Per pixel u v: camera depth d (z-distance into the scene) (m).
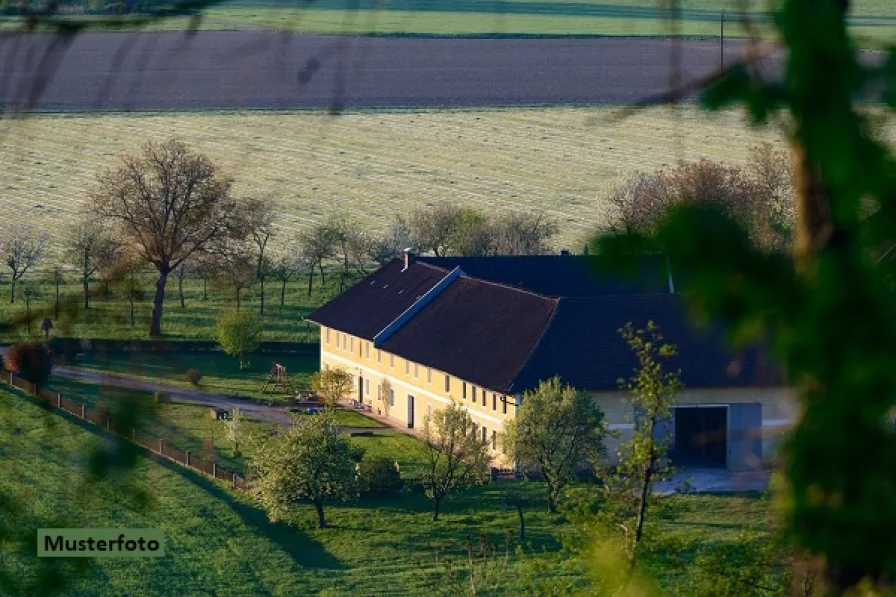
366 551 125.00
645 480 54.78
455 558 123.19
